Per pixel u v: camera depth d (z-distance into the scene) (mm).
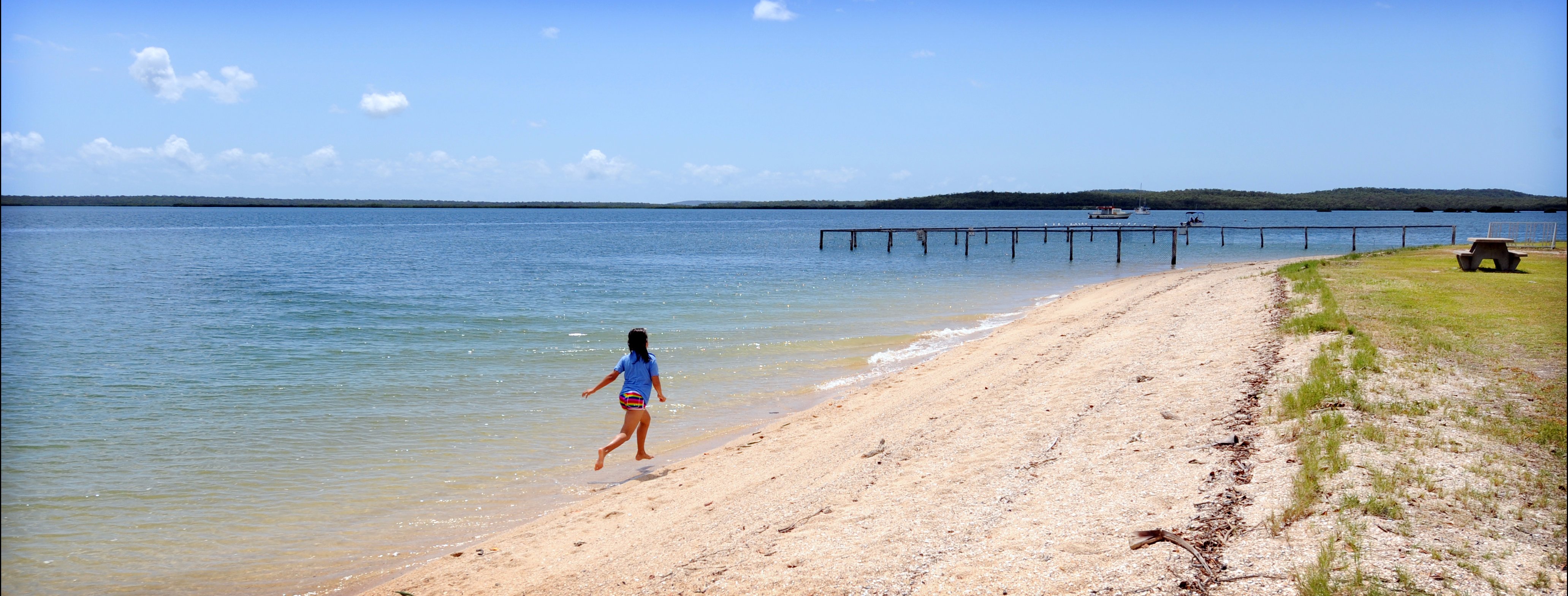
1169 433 7395
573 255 59938
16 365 16562
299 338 19984
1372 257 29375
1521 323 12031
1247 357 10430
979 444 8273
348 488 9445
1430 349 10117
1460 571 4160
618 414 12758
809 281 38156
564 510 8664
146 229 114375
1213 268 40750
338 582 7109
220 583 7102
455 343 19266
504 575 6863
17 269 43219
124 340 19656
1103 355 12953
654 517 7969
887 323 22719
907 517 6168
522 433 11680
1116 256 60188
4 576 7145
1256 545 4668
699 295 30719
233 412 12766
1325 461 5836
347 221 177375
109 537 8031
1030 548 5109
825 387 14734
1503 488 5293
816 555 5660
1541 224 35562
